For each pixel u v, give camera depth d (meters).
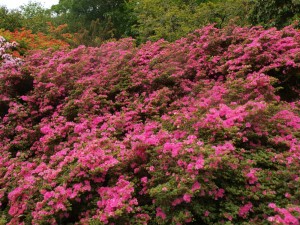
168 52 6.16
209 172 2.89
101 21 20.59
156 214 3.03
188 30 12.29
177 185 2.87
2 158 4.62
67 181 3.30
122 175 3.47
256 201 2.98
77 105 5.12
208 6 12.96
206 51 6.05
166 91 5.06
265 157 3.35
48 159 4.40
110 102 5.20
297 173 3.07
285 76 5.18
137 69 5.91
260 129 3.62
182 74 5.61
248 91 4.39
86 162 3.31
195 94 5.24
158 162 3.30
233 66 5.17
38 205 3.12
